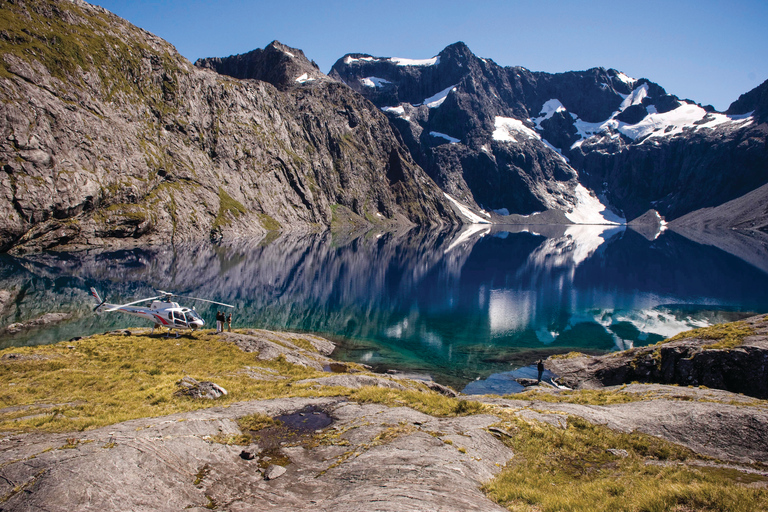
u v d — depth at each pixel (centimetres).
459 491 1081
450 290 8950
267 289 8169
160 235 14375
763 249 16812
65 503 902
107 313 5503
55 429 1422
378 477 1165
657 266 12725
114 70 16862
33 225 10475
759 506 947
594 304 7744
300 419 1722
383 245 18075
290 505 1041
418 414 1781
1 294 6003
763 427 1612
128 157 14275
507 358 4781
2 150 10144
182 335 3456
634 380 3559
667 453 1540
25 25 14750
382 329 5947
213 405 1886
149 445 1200
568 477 1330
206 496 1065
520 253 16188
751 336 3225
